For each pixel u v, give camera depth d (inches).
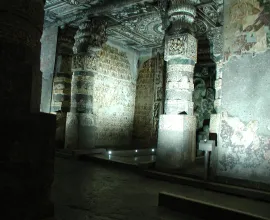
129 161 325.7
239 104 210.2
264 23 203.0
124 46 537.3
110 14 375.9
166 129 275.0
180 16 277.7
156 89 533.0
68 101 434.9
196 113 500.4
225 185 207.6
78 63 380.8
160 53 537.0
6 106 90.4
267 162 195.3
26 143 95.3
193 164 284.7
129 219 143.6
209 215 150.8
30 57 98.6
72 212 147.4
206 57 498.9
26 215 95.5
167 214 155.3
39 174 99.9
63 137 421.7
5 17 90.0
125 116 543.8
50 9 387.5
